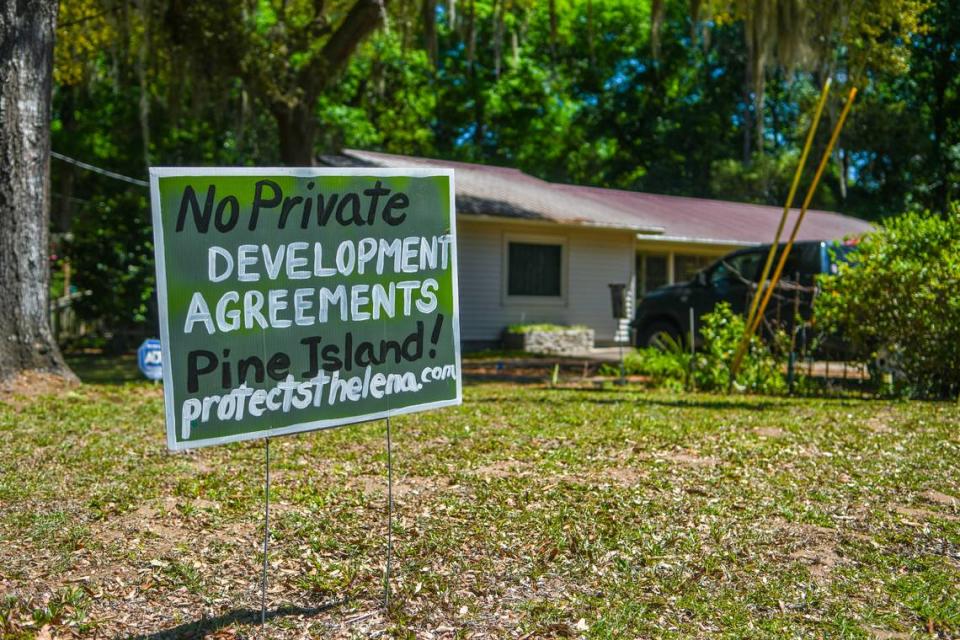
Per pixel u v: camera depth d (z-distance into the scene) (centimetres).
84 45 2070
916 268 1008
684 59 4097
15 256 993
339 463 648
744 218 2727
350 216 364
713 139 4131
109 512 511
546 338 2030
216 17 1708
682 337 1566
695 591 402
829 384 1127
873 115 3275
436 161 2423
